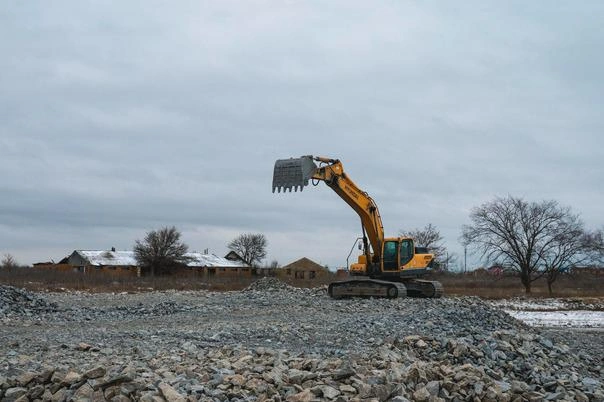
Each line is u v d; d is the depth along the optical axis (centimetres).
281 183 2791
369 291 3044
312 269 9250
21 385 905
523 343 1555
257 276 7869
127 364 1045
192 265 8769
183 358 1173
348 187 3105
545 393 1202
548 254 6175
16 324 2014
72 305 2762
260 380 970
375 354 1259
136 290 4350
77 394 866
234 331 1692
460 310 2292
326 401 912
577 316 3844
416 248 3294
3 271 6462
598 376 1499
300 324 1903
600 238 6359
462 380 1095
